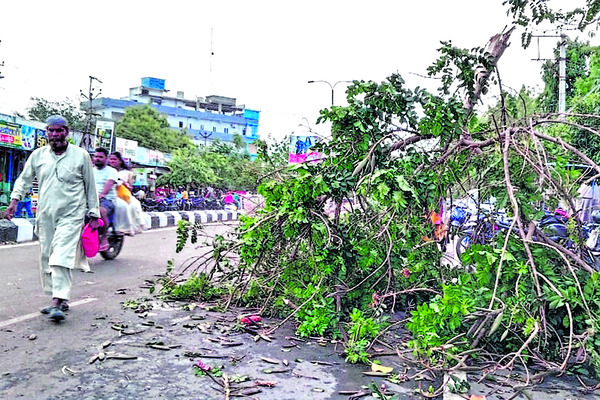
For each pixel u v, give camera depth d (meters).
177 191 35.53
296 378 3.83
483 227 5.93
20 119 20.11
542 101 18.14
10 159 20.22
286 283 5.51
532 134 4.88
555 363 4.25
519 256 4.55
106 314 5.37
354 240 5.25
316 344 4.68
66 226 5.26
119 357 4.05
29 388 3.41
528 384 3.66
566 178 5.09
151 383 3.59
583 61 18.08
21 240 12.08
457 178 5.82
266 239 5.66
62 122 5.39
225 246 6.30
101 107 65.81
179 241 6.82
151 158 38.66
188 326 5.00
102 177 8.73
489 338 4.43
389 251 4.96
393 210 5.09
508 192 4.48
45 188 5.32
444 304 3.93
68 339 4.47
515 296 4.30
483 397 3.62
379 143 5.46
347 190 5.29
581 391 3.85
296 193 5.12
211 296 6.21
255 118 85.50
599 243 6.11
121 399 3.30
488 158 5.63
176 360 4.07
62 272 5.14
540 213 4.80
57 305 5.09
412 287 5.74
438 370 3.89
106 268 8.32
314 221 5.20
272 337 4.83
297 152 7.20
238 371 3.91
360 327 4.42
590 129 4.98
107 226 8.66
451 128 5.32
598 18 9.04
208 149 45.91
